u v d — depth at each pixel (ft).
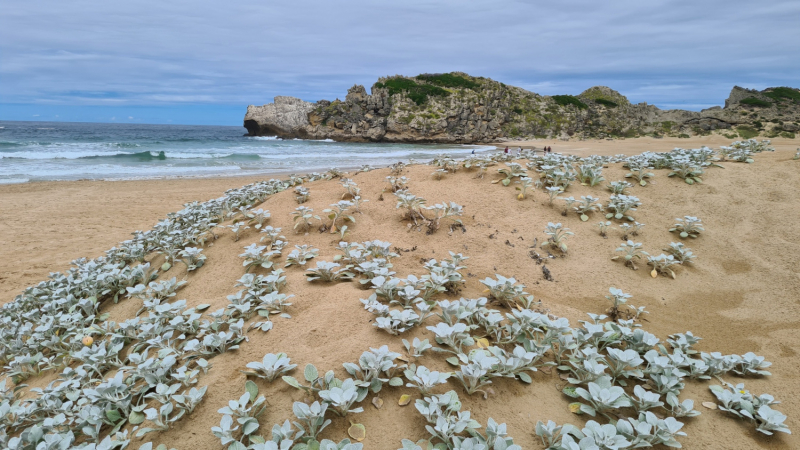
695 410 9.41
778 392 10.11
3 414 9.55
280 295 12.37
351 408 8.72
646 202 21.39
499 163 25.96
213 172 75.72
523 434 8.37
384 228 18.79
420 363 9.89
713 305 14.42
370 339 10.68
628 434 8.07
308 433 8.04
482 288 14.24
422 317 11.27
